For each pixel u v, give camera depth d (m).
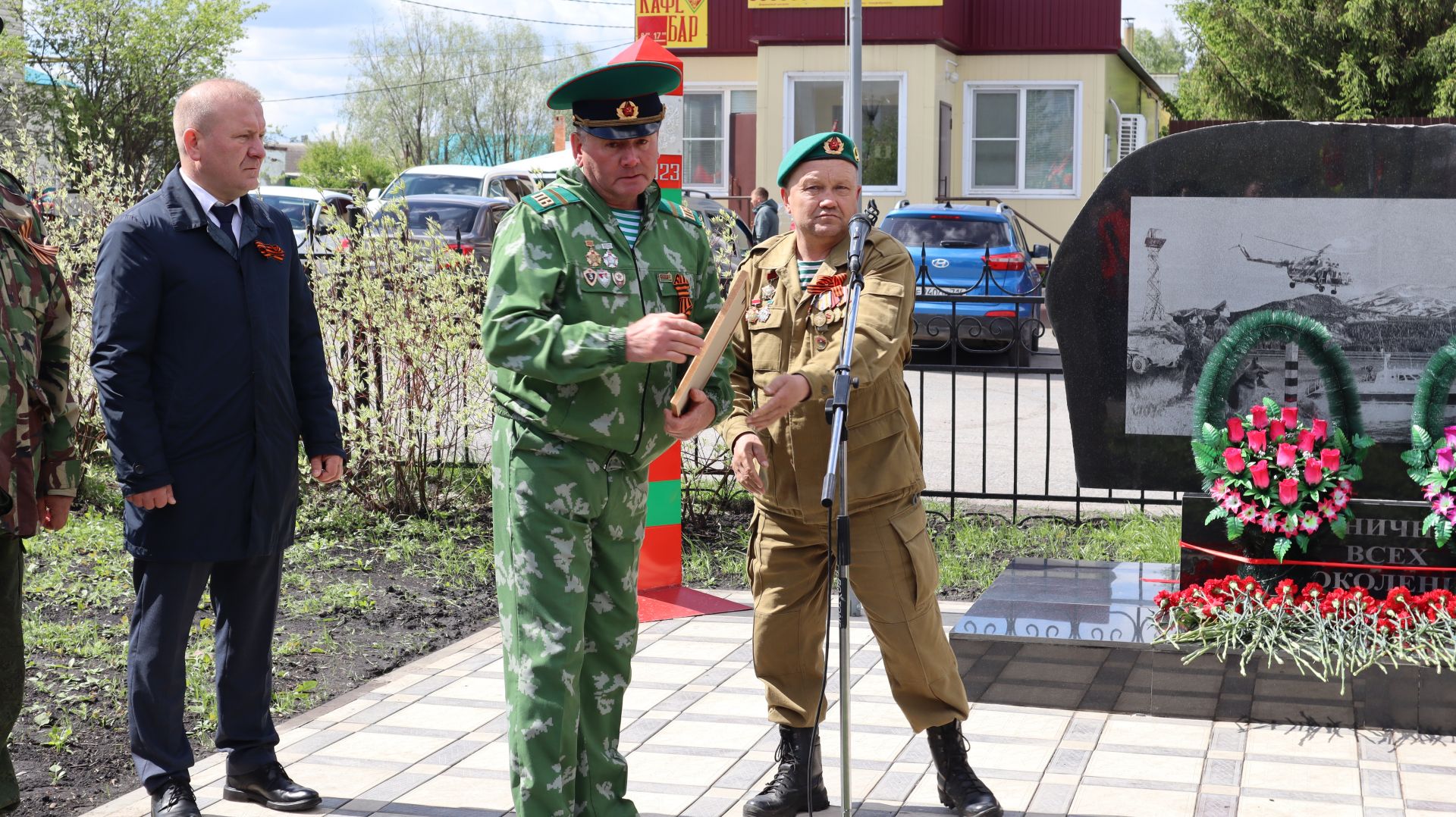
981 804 3.85
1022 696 4.94
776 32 21.91
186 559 3.81
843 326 3.69
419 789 4.20
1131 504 8.39
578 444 3.41
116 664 5.25
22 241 3.66
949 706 3.91
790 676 3.98
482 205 17.84
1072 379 5.52
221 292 3.82
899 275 3.75
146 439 3.73
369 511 7.77
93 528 7.25
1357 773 4.25
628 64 3.38
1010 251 15.11
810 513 3.80
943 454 10.38
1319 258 5.23
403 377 7.73
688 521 7.87
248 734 4.06
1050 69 22.86
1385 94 23.23
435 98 52.31
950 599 6.37
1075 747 4.50
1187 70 27.91
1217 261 5.34
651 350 3.16
